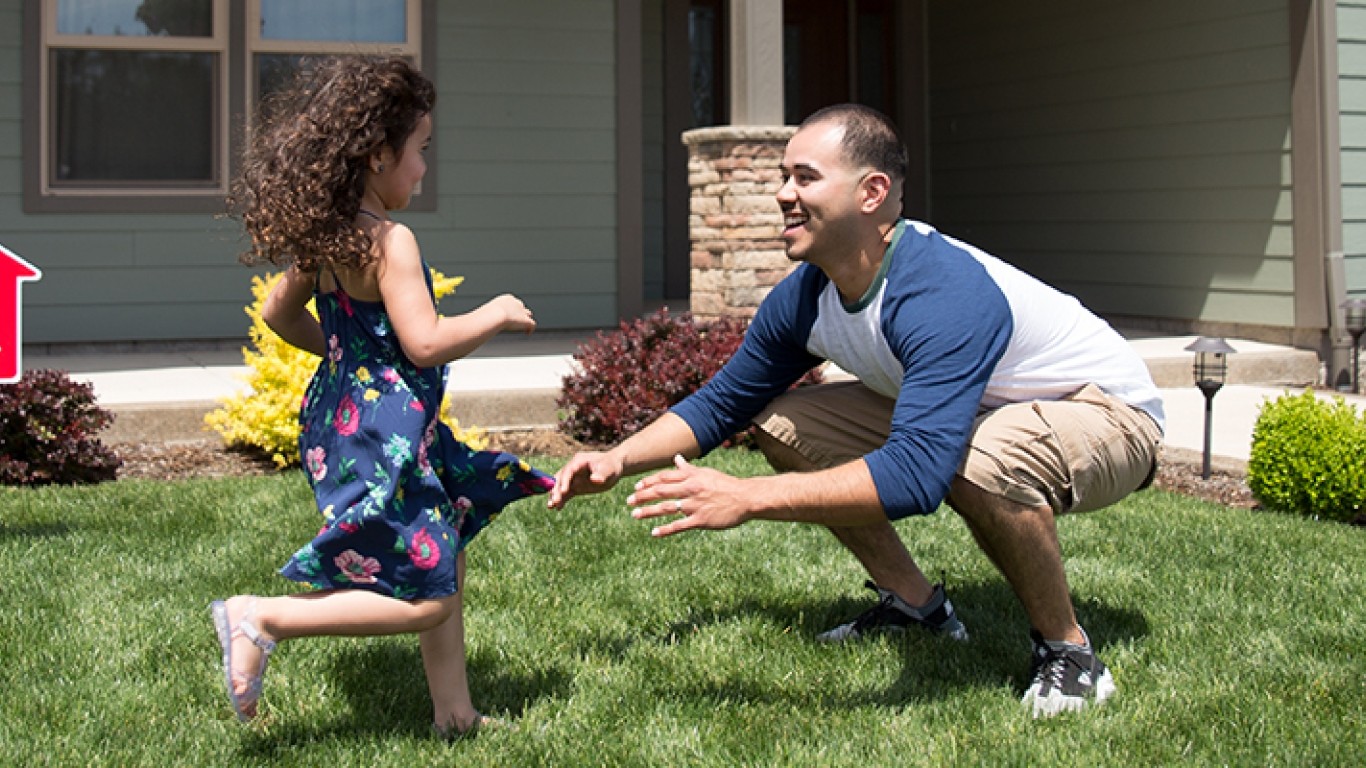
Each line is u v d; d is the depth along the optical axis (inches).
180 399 267.4
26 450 225.1
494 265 377.1
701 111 456.8
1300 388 342.6
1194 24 384.8
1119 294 419.5
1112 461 127.5
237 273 358.6
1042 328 129.2
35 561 167.3
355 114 106.0
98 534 182.1
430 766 108.5
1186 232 392.5
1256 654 136.4
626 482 218.4
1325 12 346.3
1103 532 188.7
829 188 119.7
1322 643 140.3
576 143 382.0
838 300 127.9
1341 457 205.2
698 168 339.0
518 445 262.2
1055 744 112.6
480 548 177.0
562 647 139.5
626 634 144.6
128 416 256.7
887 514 113.7
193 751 111.5
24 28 337.7
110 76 346.6
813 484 112.0
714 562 171.2
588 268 385.4
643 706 123.0
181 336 355.3
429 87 112.0
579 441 267.1
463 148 372.5
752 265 330.6
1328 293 349.1
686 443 136.7
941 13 491.8
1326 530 194.7
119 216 348.2
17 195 340.8
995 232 472.7
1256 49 365.1
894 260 122.5
